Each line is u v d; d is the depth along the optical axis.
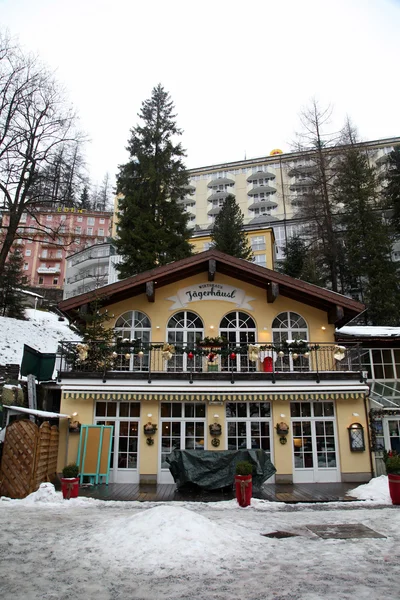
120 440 17.52
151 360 19.33
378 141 69.19
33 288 67.19
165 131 34.16
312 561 7.12
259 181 79.56
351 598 5.63
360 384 17.61
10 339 32.69
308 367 19.47
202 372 17.59
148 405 17.77
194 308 20.23
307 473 17.30
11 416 17.67
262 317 20.08
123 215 30.12
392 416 18.03
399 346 21.14
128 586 6.02
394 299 34.59
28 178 30.06
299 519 10.38
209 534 8.01
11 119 29.58
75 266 73.88
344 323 20.83
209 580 6.26
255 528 9.22
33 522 9.51
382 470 17.30
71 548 7.56
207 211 79.94
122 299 20.34
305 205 38.94
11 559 6.98
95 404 17.77
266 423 17.89
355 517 10.57
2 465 13.40
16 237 30.39
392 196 40.72
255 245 54.94
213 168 81.69
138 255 28.17
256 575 6.47
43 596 5.64
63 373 17.44
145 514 8.63
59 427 17.30
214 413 17.81
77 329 20.73
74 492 13.01
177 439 17.62
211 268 19.22
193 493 14.59
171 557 7.09
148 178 30.83
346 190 38.38
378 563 7.04
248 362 19.61
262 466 14.77
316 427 17.86
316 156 38.03
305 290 18.91
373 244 36.22
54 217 91.38
